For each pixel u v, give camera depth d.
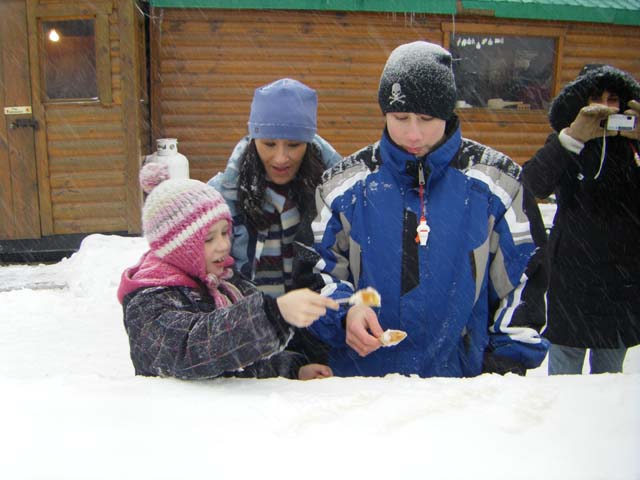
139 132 6.94
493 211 1.83
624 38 8.38
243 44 7.72
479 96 8.25
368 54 7.91
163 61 7.64
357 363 1.89
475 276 1.81
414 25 7.90
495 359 1.83
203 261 1.69
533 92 8.37
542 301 1.84
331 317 1.72
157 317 1.49
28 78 6.68
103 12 6.64
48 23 6.65
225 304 1.69
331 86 7.93
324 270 1.84
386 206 1.85
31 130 6.75
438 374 1.82
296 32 7.76
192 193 1.69
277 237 2.28
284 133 2.12
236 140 7.88
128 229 7.00
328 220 1.87
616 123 2.64
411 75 1.74
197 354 1.36
